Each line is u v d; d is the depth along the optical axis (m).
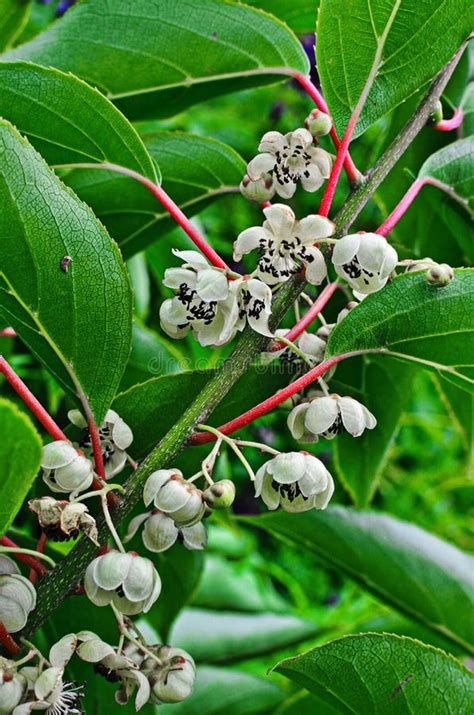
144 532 0.40
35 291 0.40
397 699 0.42
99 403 0.41
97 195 0.49
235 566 0.92
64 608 0.46
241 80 0.48
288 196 0.43
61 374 0.41
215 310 0.41
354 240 0.40
